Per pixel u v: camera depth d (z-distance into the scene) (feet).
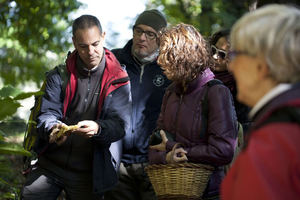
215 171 8.02
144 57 12.16
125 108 10.93
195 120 8.08
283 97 4.13
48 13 21.48
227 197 4.34
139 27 12.15
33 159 11.16
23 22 20.77
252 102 4.43
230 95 8.09
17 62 16.44
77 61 11.01
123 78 10.98
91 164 10.86
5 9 20.59
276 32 4.12
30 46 20.44
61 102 11.04
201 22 30.63
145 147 11.84
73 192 10.93
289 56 4.09
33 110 11.27
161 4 38.19
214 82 8.14
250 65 4.30
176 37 8.08
